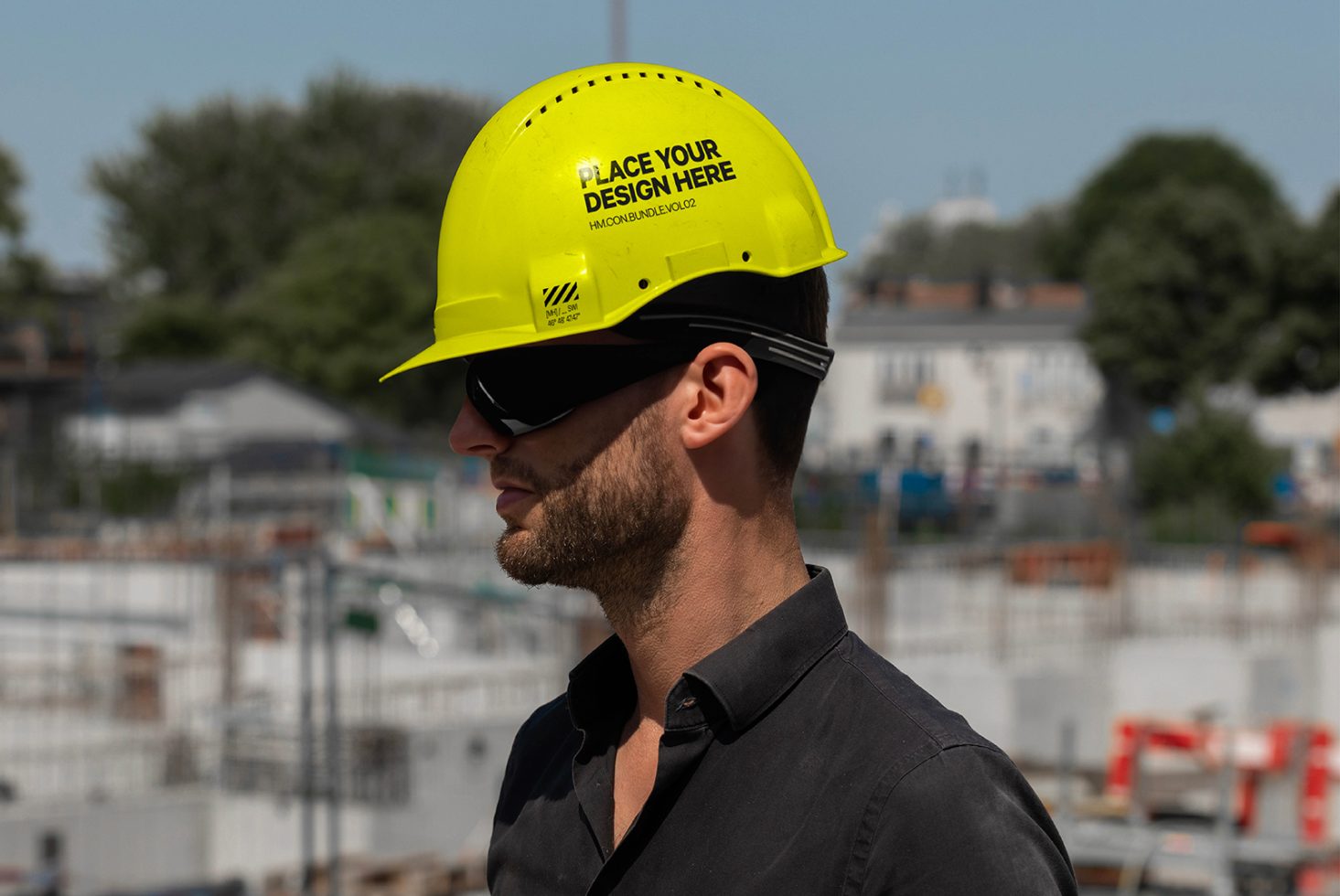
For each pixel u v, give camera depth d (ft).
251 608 43.16
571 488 6.18
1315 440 186.70
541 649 45.70
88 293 217.77
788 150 6.66
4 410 139.33
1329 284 162.61
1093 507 67.00
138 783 35.27
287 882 30.48
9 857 31.01
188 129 227.61
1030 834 5.42
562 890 6.52
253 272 222.28
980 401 187.62
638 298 6.04
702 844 5.74
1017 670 45.03
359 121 234.58
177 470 71.20
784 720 5.81
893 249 375.86
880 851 5.38
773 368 6.19
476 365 6.31
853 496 53.93
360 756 33.22
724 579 6.17
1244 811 39.55
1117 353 167.12
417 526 66.03
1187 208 167.22
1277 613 59.26
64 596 46.42
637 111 6.36
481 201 6.46
